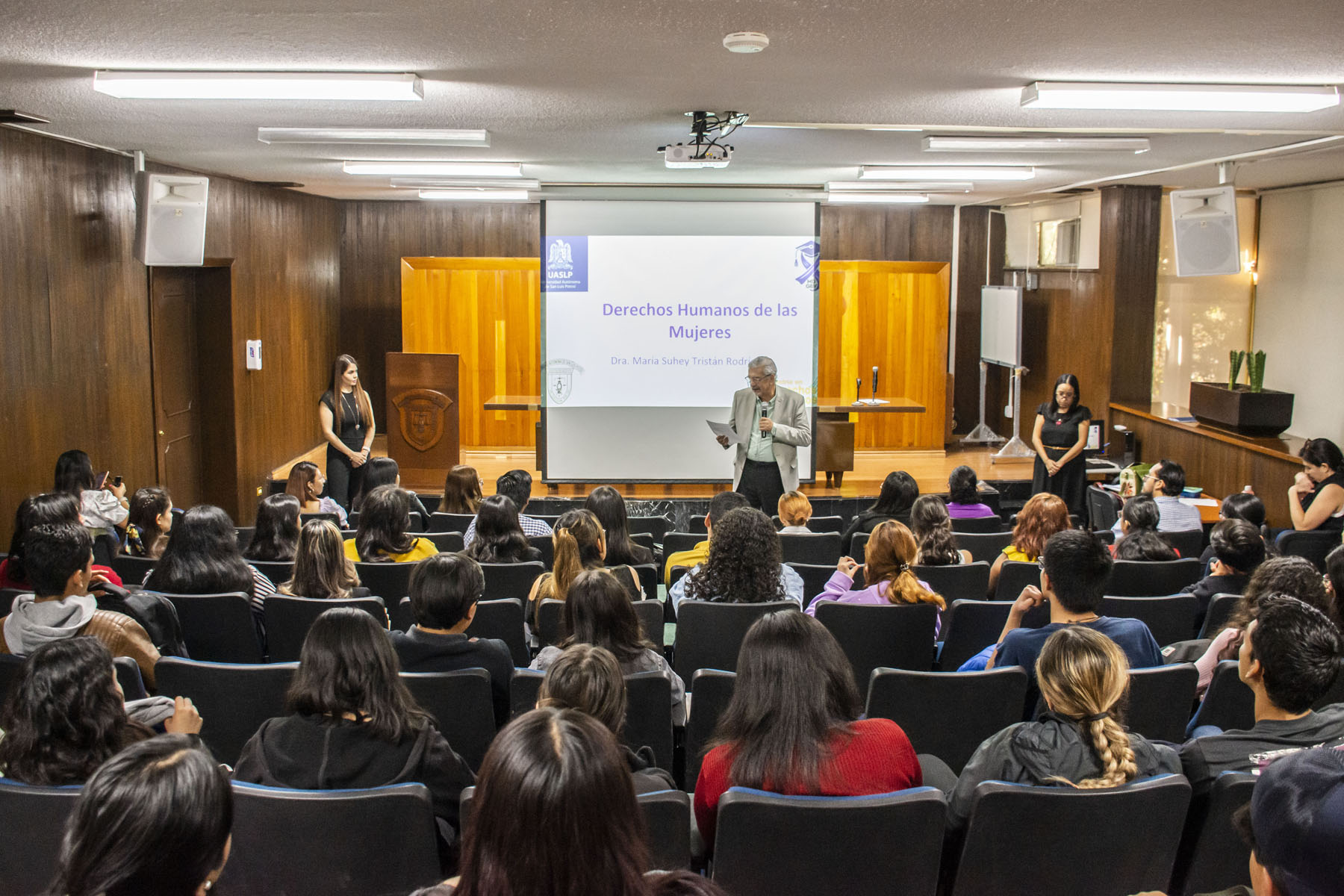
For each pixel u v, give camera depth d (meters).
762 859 2.08
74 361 6.66
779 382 9.60
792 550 5.39
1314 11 3.54
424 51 4.27
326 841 2.09
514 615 3.89
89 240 6.88
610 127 6.49
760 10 3.61
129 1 3.43
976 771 2.31
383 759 2.28
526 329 12.20
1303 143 6.92
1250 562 4.16
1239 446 8.77
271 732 2.30
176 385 8.63
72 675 2.12
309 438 11.84
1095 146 6.65
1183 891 2.42
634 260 9.46
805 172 9.14
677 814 2.09
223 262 8.97
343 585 3.94
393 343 13.16
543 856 1.13
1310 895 0.97
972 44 4.12
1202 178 9.63
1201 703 3.17
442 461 10.10
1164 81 4.84
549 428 9.66
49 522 3.87
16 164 5.96
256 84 4.71
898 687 3.07
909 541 4.08
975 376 13.47
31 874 2.10
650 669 3.09
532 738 1.18
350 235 13.01
